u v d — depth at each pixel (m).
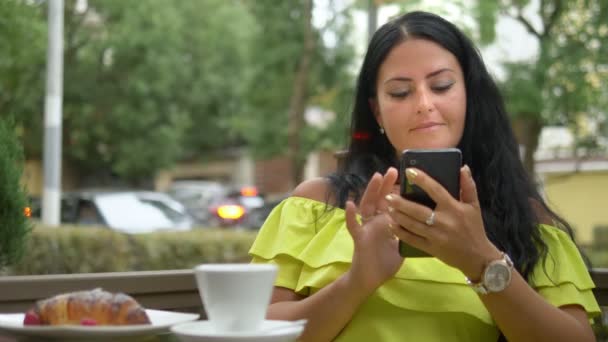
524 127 14.09
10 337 1.58
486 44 13.30
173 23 25.72
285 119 24.06
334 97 22.98
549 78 13.39
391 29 2.34
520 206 2.39
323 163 34.22
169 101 27.66
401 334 2.18
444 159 1.82
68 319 1.51
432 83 2.26
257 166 39.31
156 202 14.30
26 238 3.66
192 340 1.41
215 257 7.32
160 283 2.38
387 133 2.32
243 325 1.46
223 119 29.58
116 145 27.39
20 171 3.65
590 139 14.55
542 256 2.29
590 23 13.34
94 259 6.77
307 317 2.04
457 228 1.78
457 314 2.19
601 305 2.62
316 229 2.33
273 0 22.88
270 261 2.32
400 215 1.79
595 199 19.88
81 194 14.06
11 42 10.57
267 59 22.98
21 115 19.97
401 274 2.22
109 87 25.72
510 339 2.00
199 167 43.28
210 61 28.72
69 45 24.23
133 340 1.52
